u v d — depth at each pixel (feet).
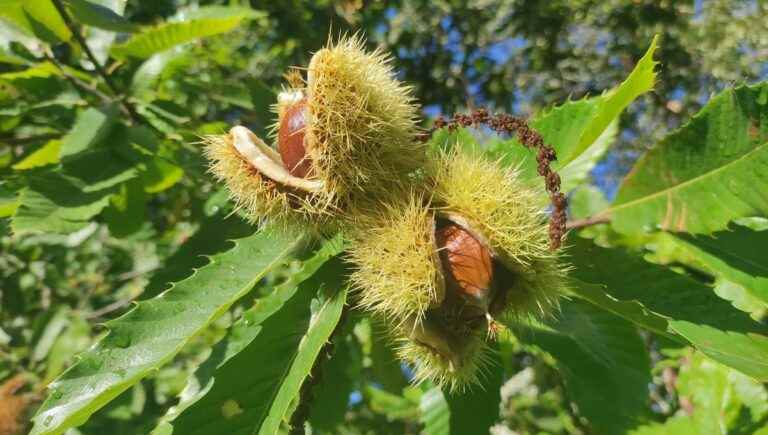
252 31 1.93
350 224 0.56
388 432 1.27
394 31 2.64
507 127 0.54
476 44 2.85
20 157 0.96
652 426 0.74
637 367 0.68
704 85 2.84
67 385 0.48
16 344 1.26
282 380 0.53
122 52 0.86
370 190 0.55
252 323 0.55
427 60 2.80
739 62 2.81
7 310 1.36
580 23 2.93
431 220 0.51
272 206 0.57
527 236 0.51
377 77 0.56
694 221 0.62
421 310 0.50
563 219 0.51
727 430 0.79
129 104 0.87
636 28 2.85
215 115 1.21
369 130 0.54
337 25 2.03
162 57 0.89
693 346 0.50
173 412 0.55
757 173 0.60
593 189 0.96
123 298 1.39
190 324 0.52
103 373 0.49
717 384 0.81
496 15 2.86
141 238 0.98
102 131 0.74
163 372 1.15
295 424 0.59
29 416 1.11
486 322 0.53
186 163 0.86
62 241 1.10
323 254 0.56
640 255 0.61
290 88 0.62
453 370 0.52
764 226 0.63
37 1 0.78
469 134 0.71
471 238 0.52
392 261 0.51
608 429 0.66
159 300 0.53
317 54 0.55
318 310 0.55
